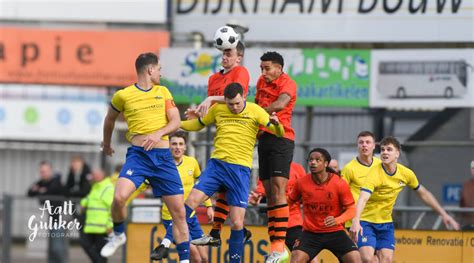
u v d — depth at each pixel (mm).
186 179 31344
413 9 42688
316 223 28734
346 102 41844
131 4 46875
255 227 33562
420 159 42344
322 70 41844
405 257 33156
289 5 43531
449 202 42125
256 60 39094
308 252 28750
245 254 33625
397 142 29641
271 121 25219
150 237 35000
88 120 72562
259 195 29969
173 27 44938
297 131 44156
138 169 24719
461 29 42375
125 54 46062
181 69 41250
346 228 31297
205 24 44406
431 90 41531
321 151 28156
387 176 29797
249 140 25891
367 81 41750
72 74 46562
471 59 41250
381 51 41688
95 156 72500
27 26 47531
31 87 72688
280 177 26188
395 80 41719
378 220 30172
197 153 39562
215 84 26703
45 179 50250
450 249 32812
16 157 73438
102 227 40594
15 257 50594
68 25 47250
